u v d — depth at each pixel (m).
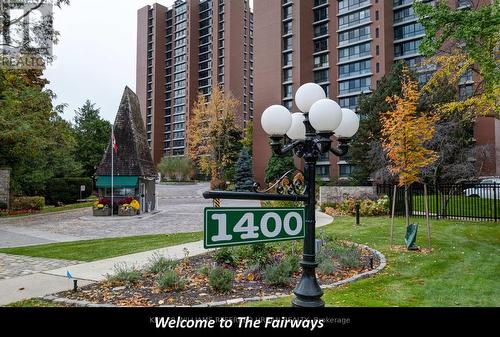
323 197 24.55
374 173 27.72
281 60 55.28
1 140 25.22
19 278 7.84
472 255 9.80
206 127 60.03
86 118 51.09
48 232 16.69
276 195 3.59
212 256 9.31
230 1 84.00
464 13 9.55
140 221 21.08
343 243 11.16
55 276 7.98
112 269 8.56
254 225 3.37
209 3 92.50
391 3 50.62
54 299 6.31
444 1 10.37
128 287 7.02
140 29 100.69
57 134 30.41
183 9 95.44
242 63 86.81
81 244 12.57
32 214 25.09
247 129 71.62
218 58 85.00
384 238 12.68
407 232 10.91
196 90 92.56
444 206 18.92
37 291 6.85
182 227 18.27
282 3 56.06
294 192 3.96
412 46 48.88
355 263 8.44
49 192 35.03
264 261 8.02
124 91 26.83
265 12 57.31
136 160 24.64
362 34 51.94
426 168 21.23
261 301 6.05
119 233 16.23
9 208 26.31
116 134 25.23
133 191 24.38
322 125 3.90
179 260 9.16
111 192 24.11
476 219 17.81
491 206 19.02
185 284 6.98
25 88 27.22
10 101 24.39
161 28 98.50
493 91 10.59
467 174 23.44
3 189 26.19
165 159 72.88
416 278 7.52
